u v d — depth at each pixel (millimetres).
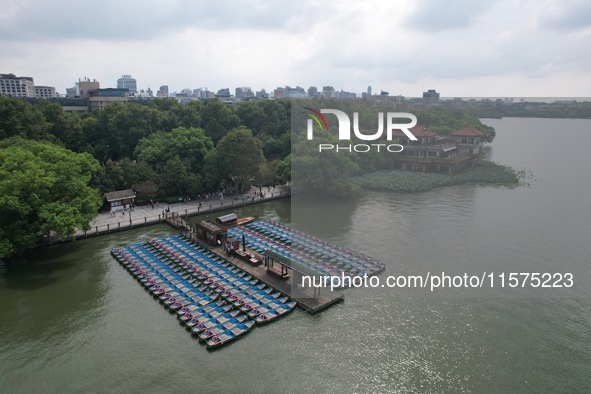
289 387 36812
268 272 56250
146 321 46594
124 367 39500
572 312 40625
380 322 44938
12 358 40844
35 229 59719
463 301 44500
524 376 36812
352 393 36000
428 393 35656
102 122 107000
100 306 49594
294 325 45406
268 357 40500
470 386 36156
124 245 67688
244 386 37000
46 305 49750
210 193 96875
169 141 96875
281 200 95812
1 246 55250
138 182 88312
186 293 51406
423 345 41156
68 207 60062
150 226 76812
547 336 40375
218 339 42375
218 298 50500
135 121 106250
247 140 91125
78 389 37031
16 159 60562
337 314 47125
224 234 66375
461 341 41094
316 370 38719
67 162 65250
